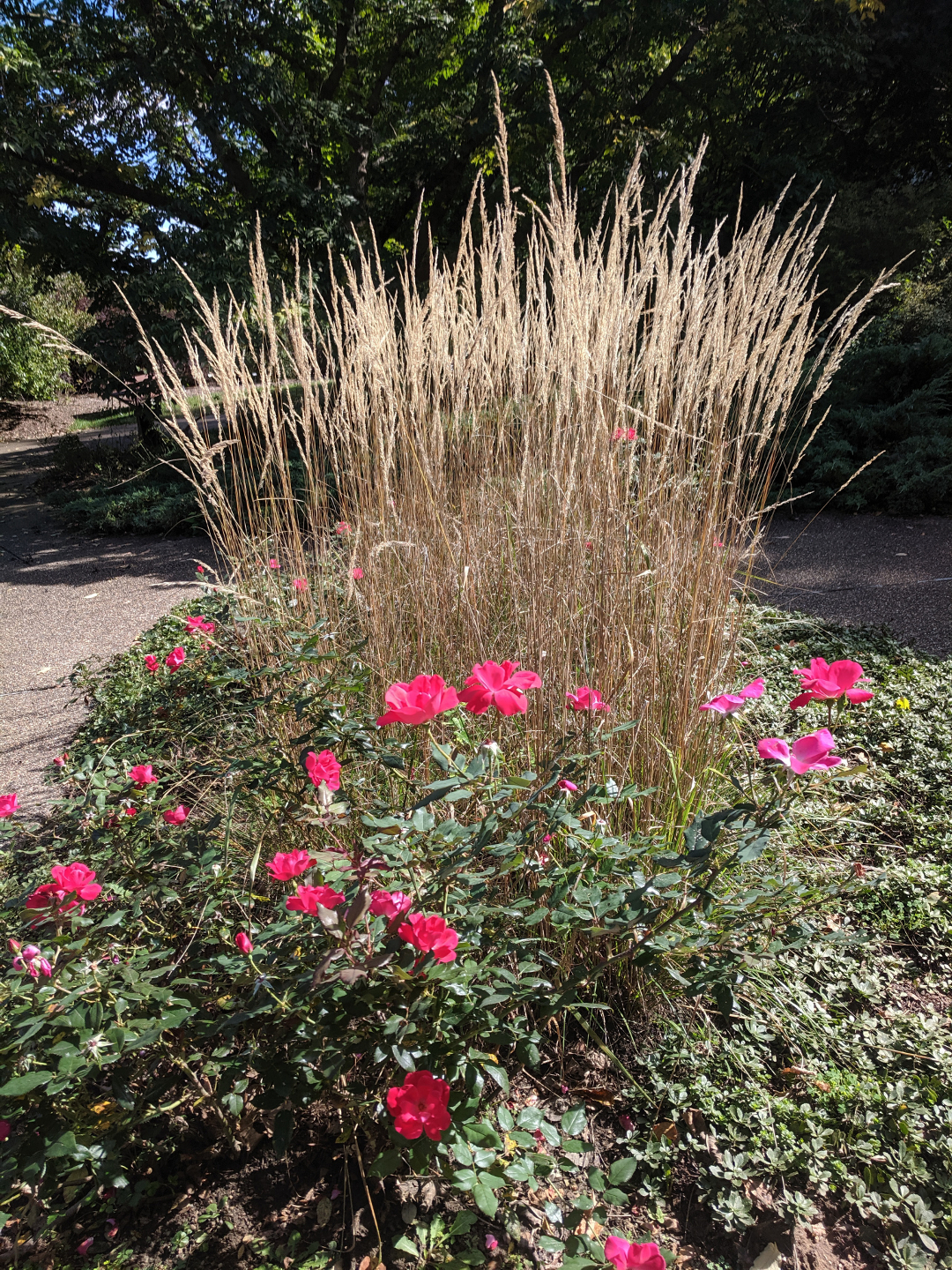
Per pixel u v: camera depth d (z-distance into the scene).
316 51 10.53
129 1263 1.35
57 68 9.65
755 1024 1.77
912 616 4.29
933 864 2.27
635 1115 1.60
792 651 3.70
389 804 1.73
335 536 2.72
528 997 1.50
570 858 1.67
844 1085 1.61
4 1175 1.19
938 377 6.69
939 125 13.16
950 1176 1.43
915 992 1.88
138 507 8.80
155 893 1.69
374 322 2.45
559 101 10.62
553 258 2.19
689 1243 1.36
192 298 8.16
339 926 1.15
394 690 1.35
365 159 10.19
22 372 20.73
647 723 2.04
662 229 2.21
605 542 2.13
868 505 6.64
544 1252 1.34
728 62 10.94
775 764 2.19
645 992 1.81
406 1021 1.21
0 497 11.45
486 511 2.61
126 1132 1.35
